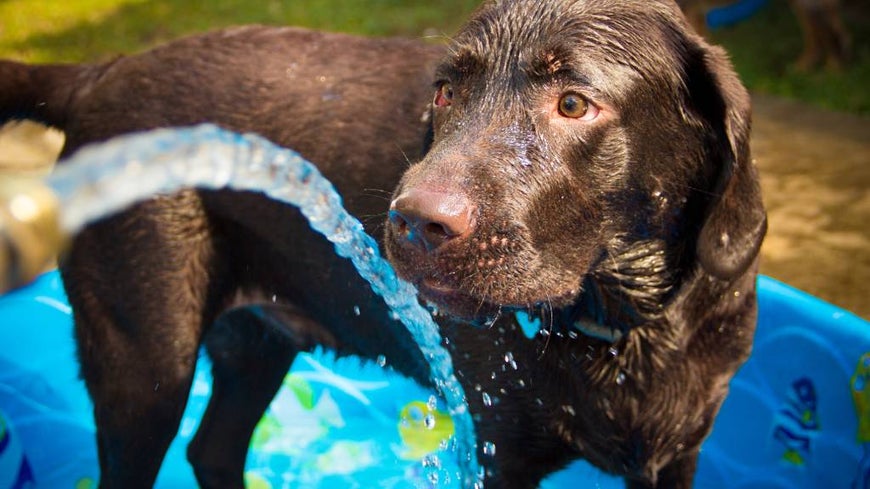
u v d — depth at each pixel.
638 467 0.87
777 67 2.31
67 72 0.97
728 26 2.58
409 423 1.17
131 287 0.92
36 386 1.18
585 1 0.78
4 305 1.20
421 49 0.94
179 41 0.97
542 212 0.75
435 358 0.89
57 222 0.38
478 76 0.77
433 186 0.71
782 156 1.87
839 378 1.02
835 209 1.65
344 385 1.22
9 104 0.96
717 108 0.80
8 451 1.11
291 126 0.92
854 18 2.55
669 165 0.80
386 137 0.90
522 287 0.74
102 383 0.93
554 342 0.83
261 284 0.96
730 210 0.79
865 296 1.39
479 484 0.89
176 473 1.12
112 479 0.95
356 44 0.96
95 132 0.94
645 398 0.84
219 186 0.92
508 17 0.78
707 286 0.83
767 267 1.49
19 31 2.82
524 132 0.75
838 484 1.00
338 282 0.92
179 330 0.92
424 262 0.72
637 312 0.83
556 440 0.86
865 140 1.92
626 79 0.76
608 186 0.78
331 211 0.85
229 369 1.04
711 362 0.85
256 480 1.09
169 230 0.91
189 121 0.93
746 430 1.09
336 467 1.11
